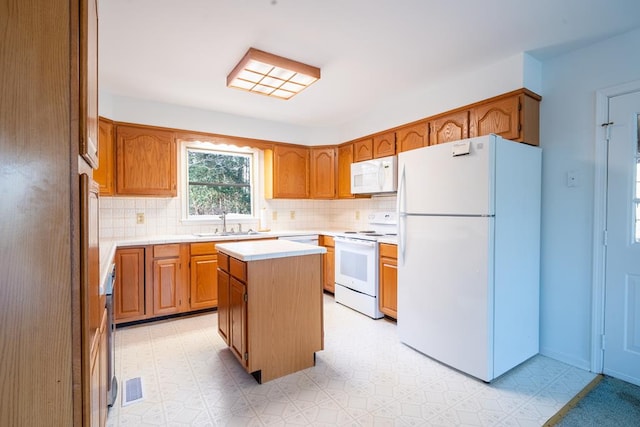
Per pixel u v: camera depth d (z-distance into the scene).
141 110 3.30
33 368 0.72
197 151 3.95
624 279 2.10
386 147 3.56
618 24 1.99
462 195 2.16
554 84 2.42
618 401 1.87
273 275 2.09
